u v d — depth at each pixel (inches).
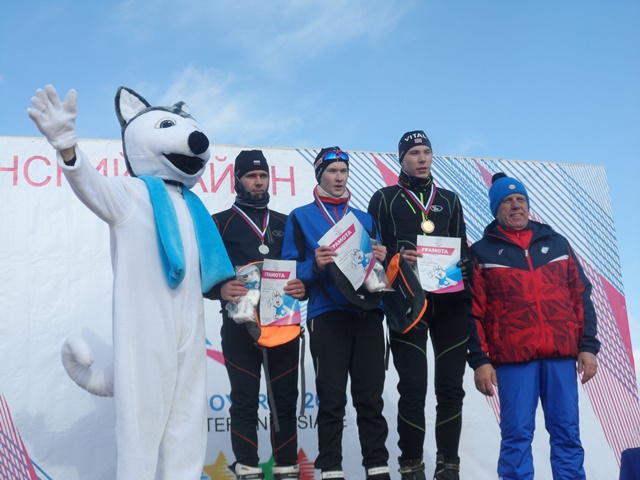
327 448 175.8
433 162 258.2
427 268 190.1
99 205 153.3
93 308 222.5
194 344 159.8
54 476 207.2
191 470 154.3
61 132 146.7
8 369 212.4
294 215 192.7
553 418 187.0
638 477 217.0
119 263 156.1
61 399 212.4
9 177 225.9
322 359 180.2
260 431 217.8
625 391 249.6
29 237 223.1
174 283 157.2
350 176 250.8
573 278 197.5
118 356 151.6
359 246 178.5
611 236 265.4
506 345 189.0
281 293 183.3
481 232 255.6
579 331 194.9
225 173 242.4
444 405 189.3
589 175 269.9
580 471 183.5
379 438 178.5
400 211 197.2
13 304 217.5
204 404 159.5
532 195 262.7
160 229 158.4
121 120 179.3
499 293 192.9
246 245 193.0
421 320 190.1
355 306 180.9
